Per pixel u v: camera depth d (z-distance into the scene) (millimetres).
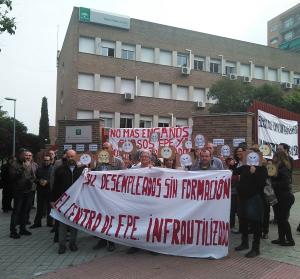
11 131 52125
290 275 6301
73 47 36438
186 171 7586
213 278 6164
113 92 37906
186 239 7391
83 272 6586
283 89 48156
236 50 45688
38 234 9570
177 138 15047
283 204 8023
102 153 8734
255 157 7402
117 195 7855
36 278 6367
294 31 95125
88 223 7824
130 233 7578
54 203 8008
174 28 41656
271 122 14797
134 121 38688
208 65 43562
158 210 7598
